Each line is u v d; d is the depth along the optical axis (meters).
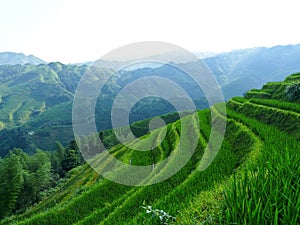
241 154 22.95
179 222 5.45
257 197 3.76
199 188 15.21
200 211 5.72
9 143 167.62
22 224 28.48
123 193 29.00
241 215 3.54
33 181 59.31
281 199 3.64
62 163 80.19
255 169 5.38
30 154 144.62
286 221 3.24
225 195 4.21
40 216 28.80
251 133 26.09
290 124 26.91
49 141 161.38
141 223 6.66
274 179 4.15
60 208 29.38
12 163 56.53
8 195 51.69
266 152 7.36
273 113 31.92
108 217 21.02
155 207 9.46
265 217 3.44
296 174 4.20
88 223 23.31
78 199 30.17
